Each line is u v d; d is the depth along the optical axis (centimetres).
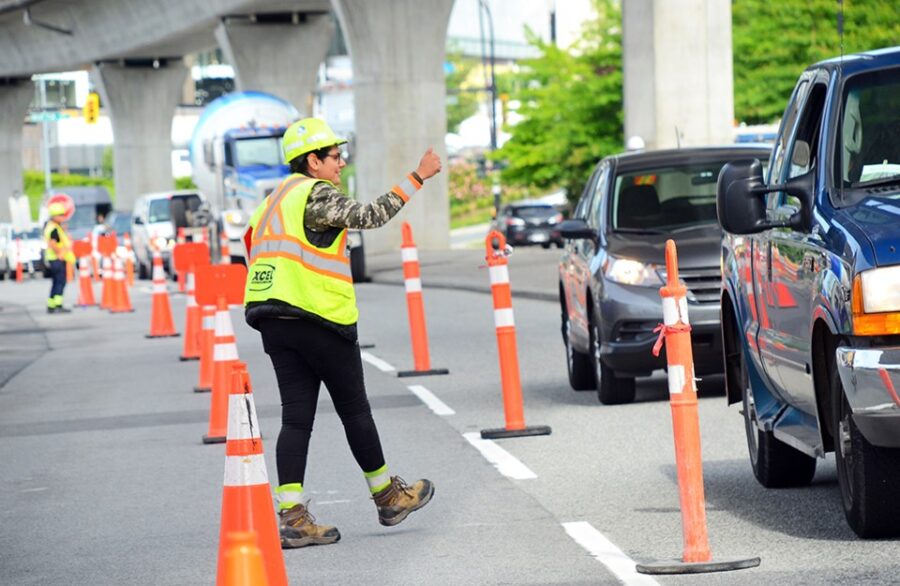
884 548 2191
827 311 2212
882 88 2427
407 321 7081
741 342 2834
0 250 16562
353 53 14638
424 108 14600
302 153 2508
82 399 4838
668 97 9431
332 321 2448
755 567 2123
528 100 16950
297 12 18138
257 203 11425
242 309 8869
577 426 3612
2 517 2881
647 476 2914
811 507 2545
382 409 4078
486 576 2159
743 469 2964
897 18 11300
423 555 2330
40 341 7438
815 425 2517
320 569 2264
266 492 1830
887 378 2073
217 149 11650
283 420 2489
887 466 2177
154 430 4000
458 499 2780
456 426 3712
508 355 3516
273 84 18325
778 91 13038
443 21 14625
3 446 3859
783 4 12825
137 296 11300
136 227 14300
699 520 2138
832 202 2330
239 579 1252
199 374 5256
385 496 2520
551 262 10962
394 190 2453
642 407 3891
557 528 2477
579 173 16762
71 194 17938
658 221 4056
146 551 2483
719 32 9450
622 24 9594
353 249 10919
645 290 3803
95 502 2988
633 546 2309
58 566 2408
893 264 2116
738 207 2391
